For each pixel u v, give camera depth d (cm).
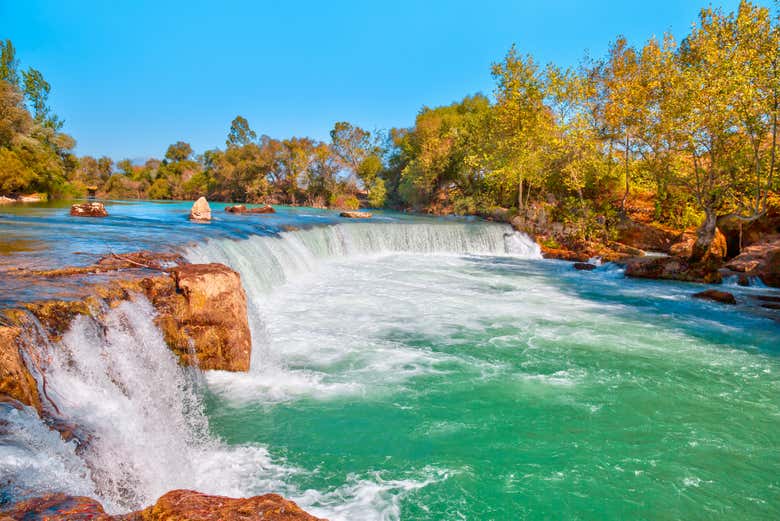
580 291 1655
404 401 716
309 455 563
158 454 485
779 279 1816
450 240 2623
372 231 2405
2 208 2367
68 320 549
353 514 452
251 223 2095
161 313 717
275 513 260
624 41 3189
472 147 4278
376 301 1371
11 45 4525
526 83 3203
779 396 764
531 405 712
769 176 1695
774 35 1577
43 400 439
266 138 6681
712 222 1923
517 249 2725
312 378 795
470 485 510
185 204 4100
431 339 1030
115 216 2169
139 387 609
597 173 3072
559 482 520
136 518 260
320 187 6162
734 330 1164
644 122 2300
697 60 2027
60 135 4353
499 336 1067
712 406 723
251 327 895
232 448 572
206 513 254
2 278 680
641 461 564
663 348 1009
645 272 1958
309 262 1878
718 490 509
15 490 279
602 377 833
